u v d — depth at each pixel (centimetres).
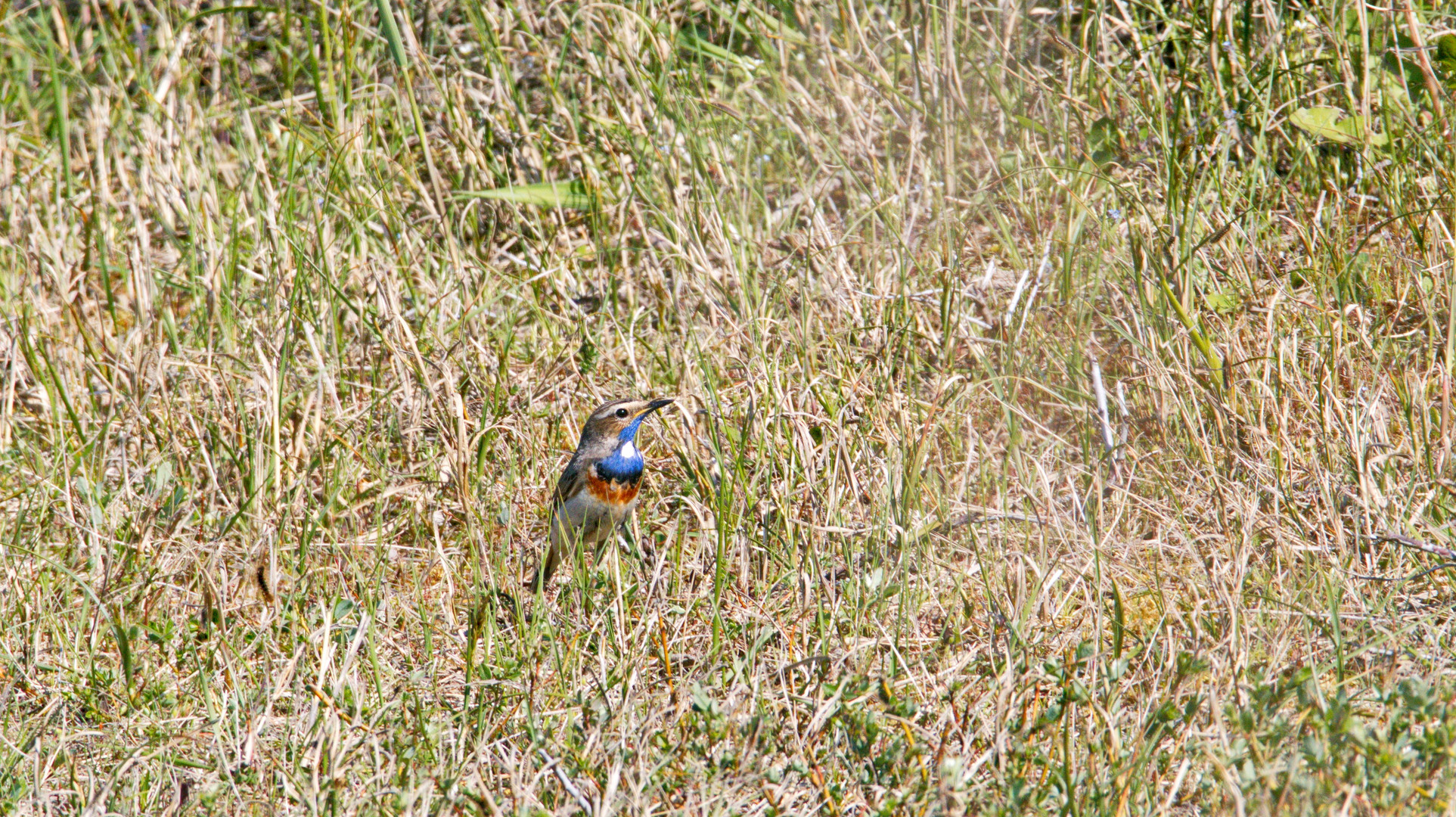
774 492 1029
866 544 989
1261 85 1318
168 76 1647
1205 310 1123
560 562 1041
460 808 751
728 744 777
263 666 917
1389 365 1062
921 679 858
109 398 1292
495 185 1500
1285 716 740
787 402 1089
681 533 1064
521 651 923
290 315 1177
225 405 1189
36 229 1478
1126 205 1200
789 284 1280
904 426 1019
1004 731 756
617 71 1515
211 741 855
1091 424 1076
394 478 1133
